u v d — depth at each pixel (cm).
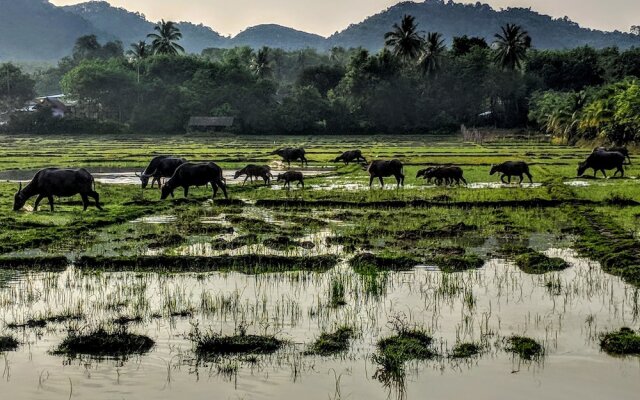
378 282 2503
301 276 2627
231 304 2248
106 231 3566
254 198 4838
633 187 5206
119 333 1916
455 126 17175
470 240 3322
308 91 17338
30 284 2495
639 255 2809
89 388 1609
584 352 1822
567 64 17350
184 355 1809
